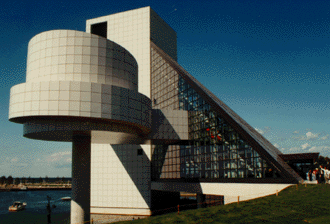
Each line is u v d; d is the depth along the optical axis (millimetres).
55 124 33844
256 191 32781
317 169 31250
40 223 62812
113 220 55125
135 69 39844
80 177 37969
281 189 29922
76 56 33719
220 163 39781
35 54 34844
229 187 36938
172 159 52500
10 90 34094
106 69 34938
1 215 81000
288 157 33969
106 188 62344
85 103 31953
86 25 73688
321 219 18156
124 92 35219
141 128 40531
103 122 35188
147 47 67250
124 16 70375
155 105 62250
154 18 70875
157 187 56969
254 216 20609
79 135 38844
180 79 53125
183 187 47438
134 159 61719
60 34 34062
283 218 19406
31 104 31641
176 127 47281
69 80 33156
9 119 33844
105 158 63469
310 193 25031
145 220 23250
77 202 37312
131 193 60719
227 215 21734
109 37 70625
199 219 21266
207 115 43875
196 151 45719
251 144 34656
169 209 63250
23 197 165000
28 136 38188
